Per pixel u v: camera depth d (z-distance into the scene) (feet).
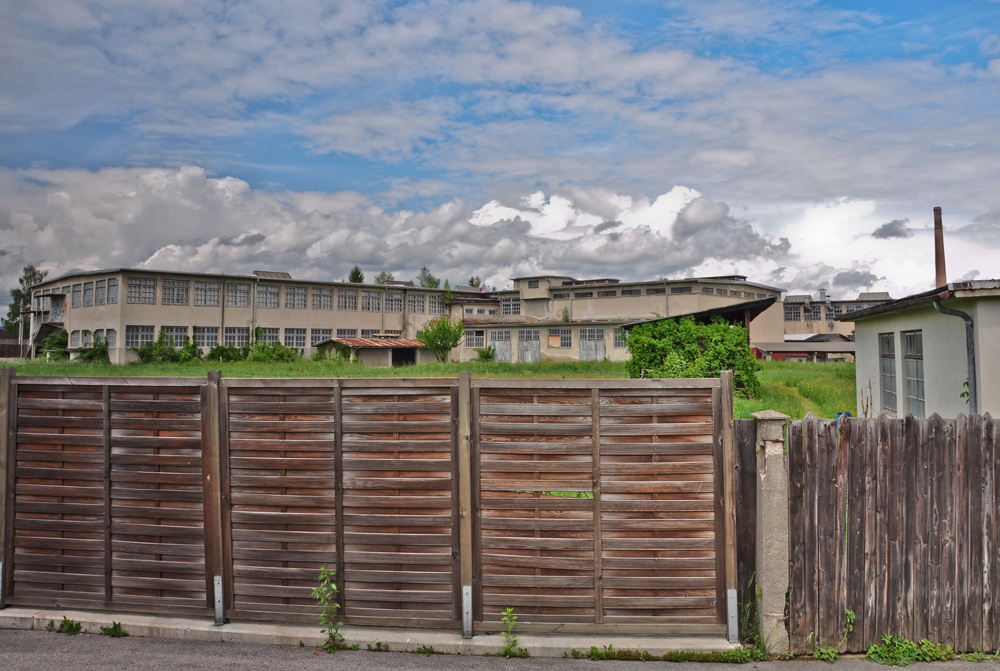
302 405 17.29
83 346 145.48
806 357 184.14
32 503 18.24
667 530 16.38
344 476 17.13
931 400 31.58
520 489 16.63
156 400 17.85
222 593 17.34
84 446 18.13
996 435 16.10
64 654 16.15
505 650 15.87
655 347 75.10
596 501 16.46
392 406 17.02
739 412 53.57
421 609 16.92
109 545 17.97
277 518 17.28
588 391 16.61
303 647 16.51
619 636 16.31
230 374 110.01
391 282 200.75
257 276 156.15
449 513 16.87
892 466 16.08
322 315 168.66
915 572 16.05
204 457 17.54
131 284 138.82
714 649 15.65
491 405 16.74
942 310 26.96
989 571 16.08
